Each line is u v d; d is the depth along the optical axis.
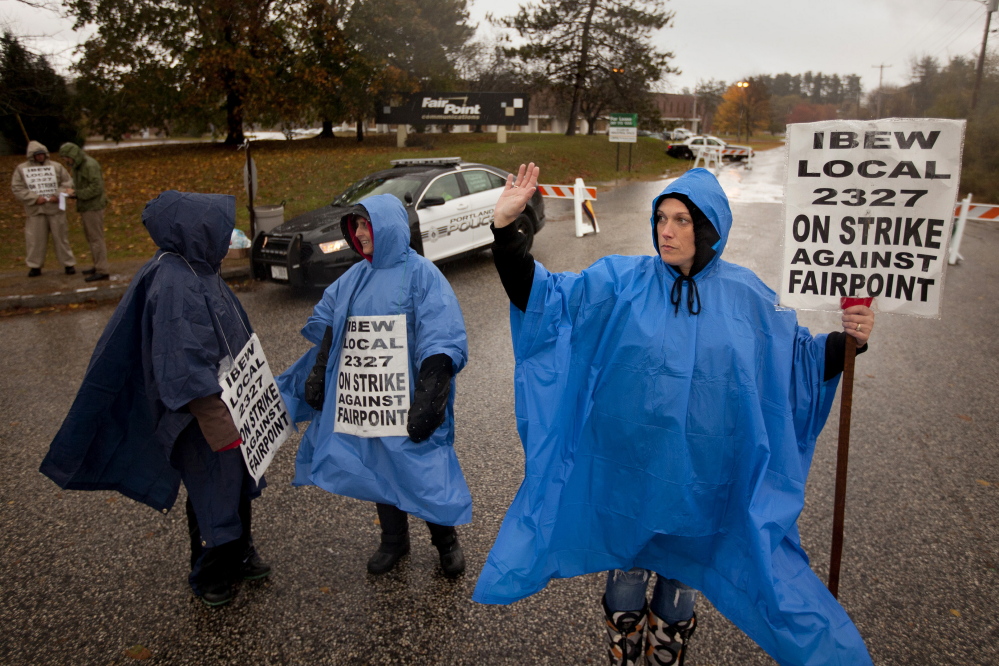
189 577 3.01
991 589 3.10
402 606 3.02
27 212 9.55
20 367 6.28
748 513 2.01
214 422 2.62
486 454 4.41
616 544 2.23
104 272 9.46
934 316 2.13
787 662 1.95
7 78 19.86
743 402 2.04
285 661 2.71
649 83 36.53
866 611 2.97
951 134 2.06
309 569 3.29
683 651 2.32
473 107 28.25
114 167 20.19
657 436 2.07
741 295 2.11
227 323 2.78
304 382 3.31
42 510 3.86
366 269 3.05
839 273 2.20
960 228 10.75
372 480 2.98
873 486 4.02
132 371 2.77
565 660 2.70
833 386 2.24
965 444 4.54
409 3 27.31
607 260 2.26
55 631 2.90
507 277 2.18
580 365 2.23
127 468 2.88
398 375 2.92
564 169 25.50
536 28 35.44
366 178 10.15
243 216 14.36
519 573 2.19
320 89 25.80
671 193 2.02
